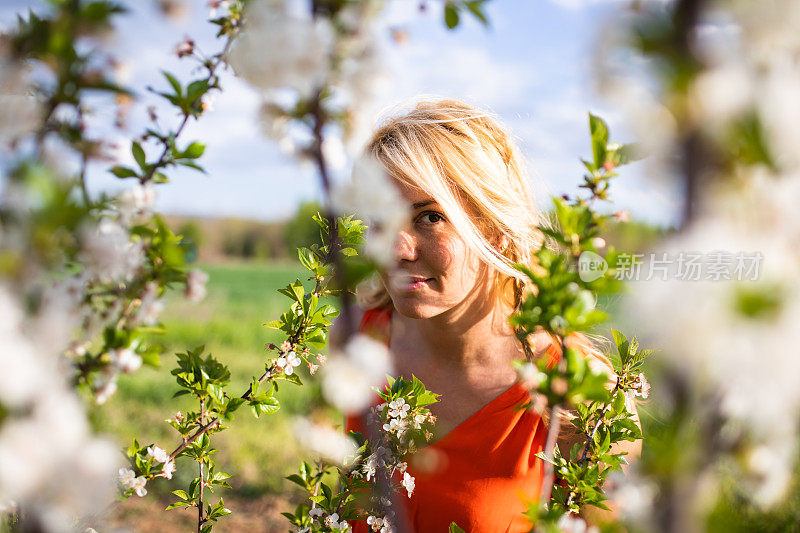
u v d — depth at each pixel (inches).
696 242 18.1
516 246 76.0
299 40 24.8
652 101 18.6
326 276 69.1
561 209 38.5
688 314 18.2
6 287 28.0
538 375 38.0
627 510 27.5
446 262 68.4
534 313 38.8
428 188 66.3
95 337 32.6
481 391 79.7
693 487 19.8
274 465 242.1
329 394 27.6
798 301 18.1
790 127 18.1
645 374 59.4
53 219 28.2
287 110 25.7
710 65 18.1
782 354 18.2
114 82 31.2
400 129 69.8
